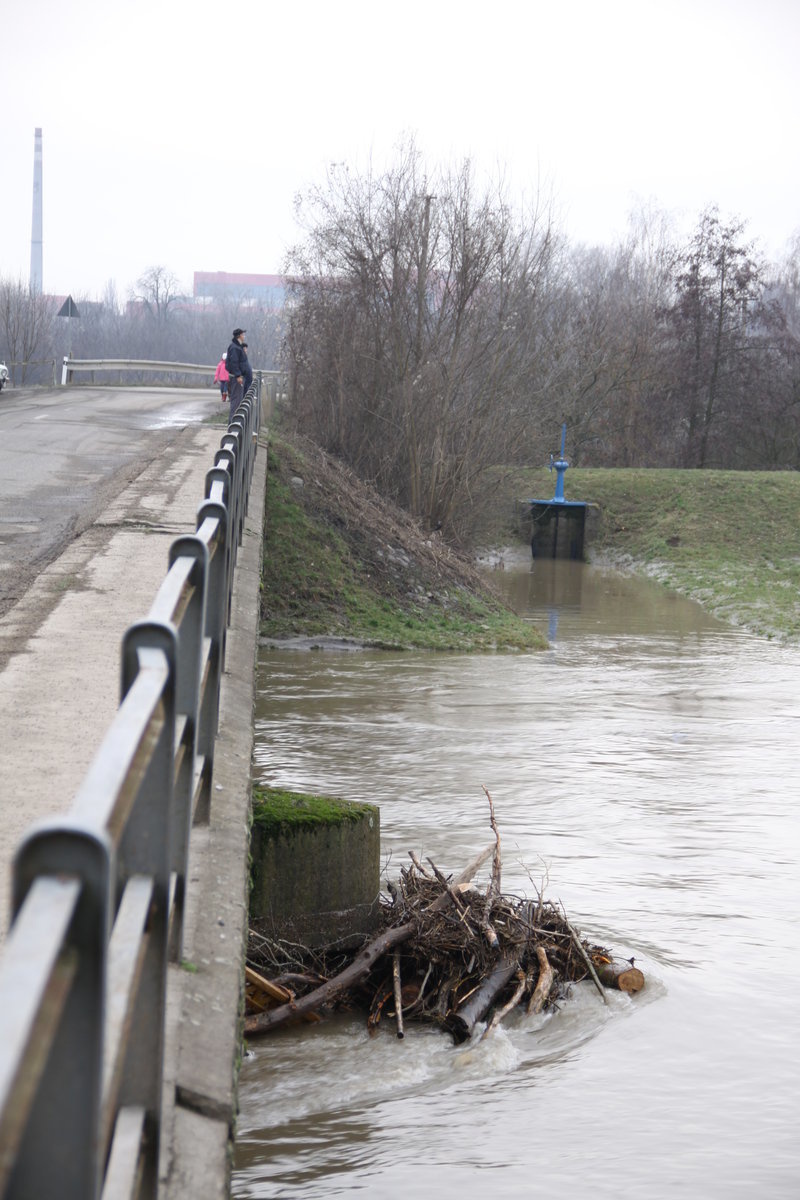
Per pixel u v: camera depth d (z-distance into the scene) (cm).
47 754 630
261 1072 817
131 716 249
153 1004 297
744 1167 695
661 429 7675
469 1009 884
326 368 4109
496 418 3953
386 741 1736
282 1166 700
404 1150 718
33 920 151
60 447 2495
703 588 4256
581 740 1788
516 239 3916
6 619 965
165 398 4428
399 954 946
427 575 3105
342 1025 898
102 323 15112
